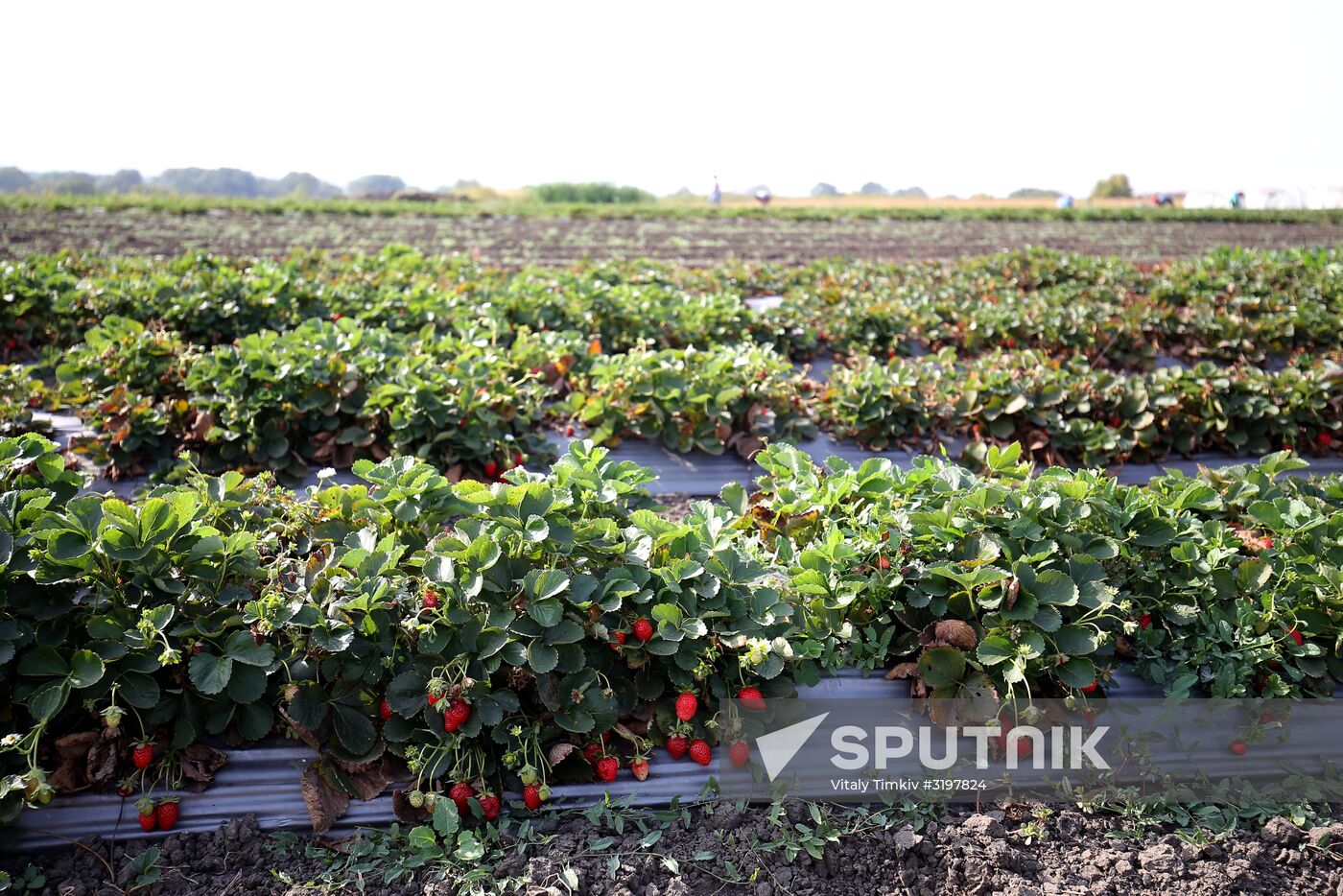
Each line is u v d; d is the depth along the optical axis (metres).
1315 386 8.22
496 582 3.55
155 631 3.19
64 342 9.16
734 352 7.43
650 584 3.73
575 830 3.30
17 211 24.47
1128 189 64.38
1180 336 12.04
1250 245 26.97
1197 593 4.22
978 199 59.19
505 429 6.82
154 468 6.39
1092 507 4.33
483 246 21.59
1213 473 5.39
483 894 2.98
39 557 3.35
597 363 7.60
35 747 2.98
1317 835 3.43
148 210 26.34
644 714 3.65
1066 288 14.12
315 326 7.42
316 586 3.49
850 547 4.02
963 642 3.77
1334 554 4.30
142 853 3.12
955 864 3.25
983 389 7.78
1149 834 3.49
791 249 23.17
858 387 7.67
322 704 3.36
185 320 8.95
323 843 3.25
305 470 6.40
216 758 3.37
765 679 3.74
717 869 3.19
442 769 3.31
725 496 4.97
